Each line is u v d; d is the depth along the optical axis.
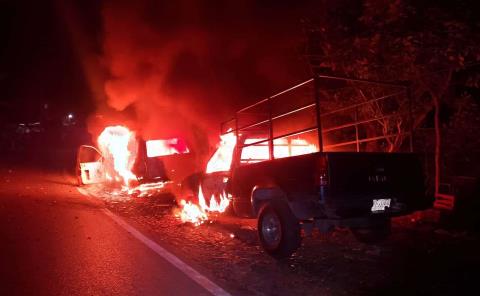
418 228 8.88
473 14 7.66
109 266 6.73
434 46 8.24
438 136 9.54
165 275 6.31
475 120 9.98
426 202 7.29
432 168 10.87
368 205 6.64
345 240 8.17
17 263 6.92
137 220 10.15
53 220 10.09
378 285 5.91
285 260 7.05
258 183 7.52
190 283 5.98
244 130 9.27
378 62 9.52
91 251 7.54
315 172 6.45
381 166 6.82
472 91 11.02
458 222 8.98
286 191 6.88
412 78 9.51
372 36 8.90
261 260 7.06
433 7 7.85
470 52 8.04
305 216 6.70
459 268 6.45
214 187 9.39
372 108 10.97
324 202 6.36
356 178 6.57
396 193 6.90
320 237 8.41
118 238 8.43
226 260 7.05
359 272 6.42
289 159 6.92
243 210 8.09
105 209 11.55
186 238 8.45
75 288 5.84
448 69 8.91
